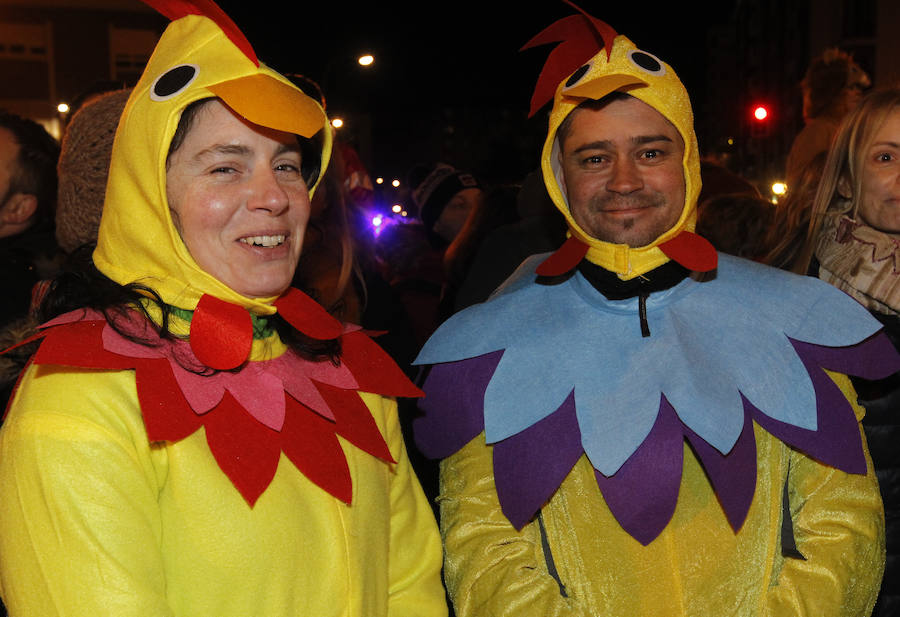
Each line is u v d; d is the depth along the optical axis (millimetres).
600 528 1796
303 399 1521
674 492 1736
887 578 2184
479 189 4500
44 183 2545
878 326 1857
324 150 1615
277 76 1485
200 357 1396
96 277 1439
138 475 1313
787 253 2582
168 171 1426
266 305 1483
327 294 2527
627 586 1775
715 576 1762
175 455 1352
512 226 3186
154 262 1428
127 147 1421
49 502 1242
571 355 1876
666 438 1758
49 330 1352
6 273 2342
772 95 16609
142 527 1294
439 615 1686
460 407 1916
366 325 3004
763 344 1834
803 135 4676
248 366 1497
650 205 1849
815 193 2553
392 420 1733
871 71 10828
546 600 1750
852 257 2359
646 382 1805
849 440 1796
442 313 3803
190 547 1346
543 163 1972
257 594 1369
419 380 2488
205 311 1427
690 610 1754
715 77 20781
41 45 20469
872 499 1818
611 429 1769
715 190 4062
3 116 2535
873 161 2352
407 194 6562
